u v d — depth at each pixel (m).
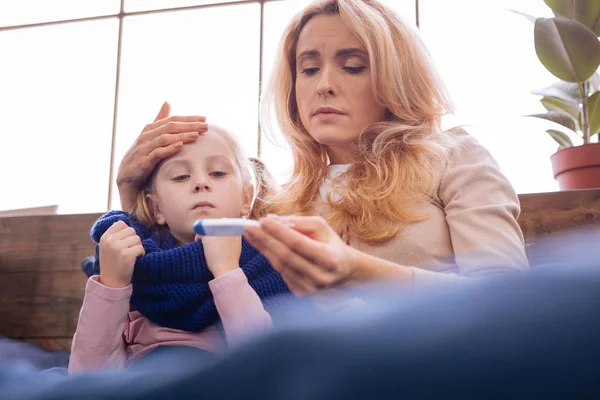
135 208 1.02
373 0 1.17
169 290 0.89
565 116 1.89
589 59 1.77
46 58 2.95
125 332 0.92
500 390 0.18
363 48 1.07
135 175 0.99
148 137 1.00
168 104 1.11
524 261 0.96
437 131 1.13
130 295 0.87
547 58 1.82
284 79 1.18
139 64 2.79
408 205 1.04
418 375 0.19
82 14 2.92
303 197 1.12
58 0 2.96
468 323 0.19
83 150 2.85
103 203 2.77
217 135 0.98
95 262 0.99
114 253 0.86
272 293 0.91
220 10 2.76
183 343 0.88
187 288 0.89
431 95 1.15
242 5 2.73
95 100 2.87
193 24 2.78
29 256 1.57
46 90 2.92
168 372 0.25
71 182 2.82
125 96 2.77
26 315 1.54
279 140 1.23
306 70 1.10
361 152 1.08
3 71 2.96
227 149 0.97
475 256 0.94
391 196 1.02
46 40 2.96
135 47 2.81
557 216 1.37
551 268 0.19
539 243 1.31
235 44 2.72
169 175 0.95
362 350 0.20
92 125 2.86
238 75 2.70
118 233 0.89
